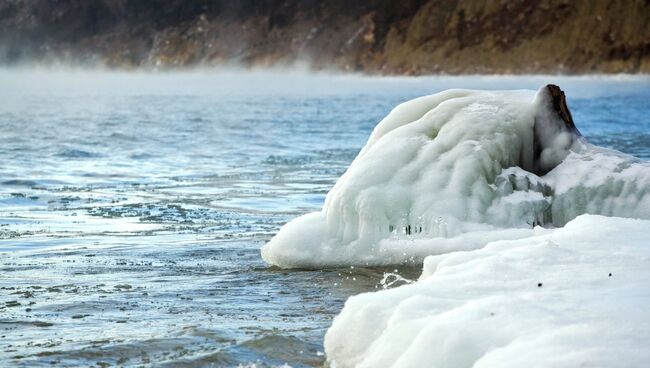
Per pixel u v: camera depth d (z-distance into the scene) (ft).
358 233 35.94
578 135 39.37
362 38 568.82
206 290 32.86
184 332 26.68
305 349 24.80
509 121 38.17
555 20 506.48
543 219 36.42
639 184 36.91
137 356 24.41
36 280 35.06
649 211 36.32
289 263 36.45
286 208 56.85
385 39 559.38
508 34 513.04
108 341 25.80
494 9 531.09
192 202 59.98
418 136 37.96
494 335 18.61
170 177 76.64
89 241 44.68
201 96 306.96
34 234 47.06
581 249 25.16
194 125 154.40
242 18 645.51
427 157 36.91
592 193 36.96
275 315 28.99
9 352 24.79
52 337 26.35
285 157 94.94
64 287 33.68
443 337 18.72
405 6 570.46
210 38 645.10
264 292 32.35
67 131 136.46
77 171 81.46
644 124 142.61
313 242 36.42
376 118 170.60
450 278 22.91
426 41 536.83
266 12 638.94
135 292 32.63
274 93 329.52
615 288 21.33
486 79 477.36
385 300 22.02
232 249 41.57
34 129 140.15
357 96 291.38
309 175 77.20
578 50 486.79
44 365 23.65
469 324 19.10
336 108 213.87
